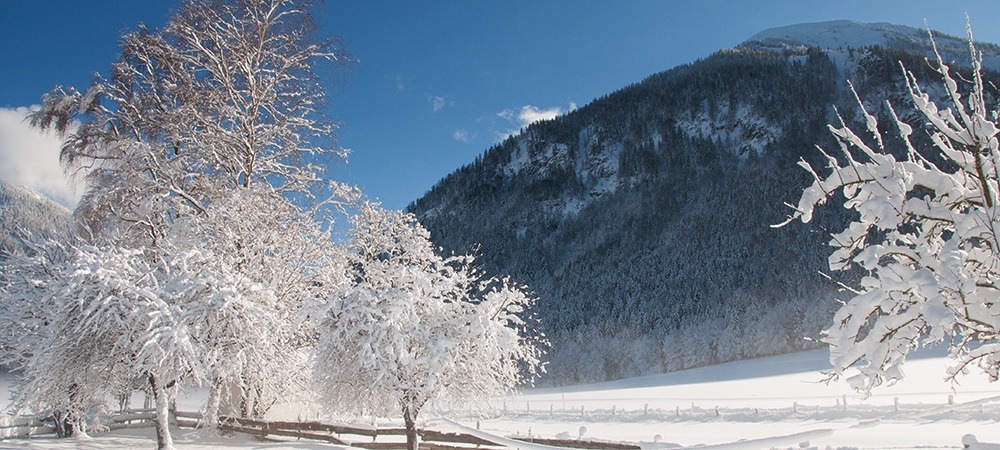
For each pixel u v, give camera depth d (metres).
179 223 16.89
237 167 18.61
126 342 13.25
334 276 18.19
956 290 3.96
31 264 16.05
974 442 4.80
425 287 13.54
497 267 156.88
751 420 21.48
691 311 91.69
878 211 4.35
